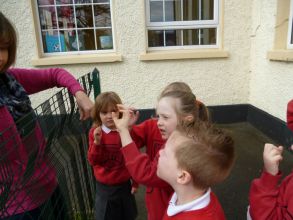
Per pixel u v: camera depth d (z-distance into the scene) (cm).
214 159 110
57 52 488
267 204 120
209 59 483
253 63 480
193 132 122
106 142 195
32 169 123
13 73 155
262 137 432
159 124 156
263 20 436
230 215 249
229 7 467
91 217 226
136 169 139
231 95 501
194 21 484
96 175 205
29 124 121
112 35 481
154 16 483
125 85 487
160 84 489
